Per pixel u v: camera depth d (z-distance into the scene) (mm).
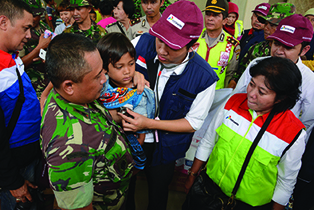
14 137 1084
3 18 979
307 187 1413
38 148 1268
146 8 2303
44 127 705
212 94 1205
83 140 697
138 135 1203
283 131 925
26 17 1051
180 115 1264
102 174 825
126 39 952
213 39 2240
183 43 957
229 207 1101
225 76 2477
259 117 987
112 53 902
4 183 974
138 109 1103
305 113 1542
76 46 627
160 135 1249
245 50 2676
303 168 1404
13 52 1121
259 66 884
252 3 4309
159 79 1216
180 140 1296
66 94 699
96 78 692
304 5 3920
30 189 1157
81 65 630
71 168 651
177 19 936
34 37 1935
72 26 2371
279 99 880
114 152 819
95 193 882
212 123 1215
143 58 1262
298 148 907
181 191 2068
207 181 1182
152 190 1468
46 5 4238
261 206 1081
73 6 2162
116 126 929
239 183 1025
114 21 2854
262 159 960
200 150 1286
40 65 1916
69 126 686
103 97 997
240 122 1035
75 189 677
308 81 1485
